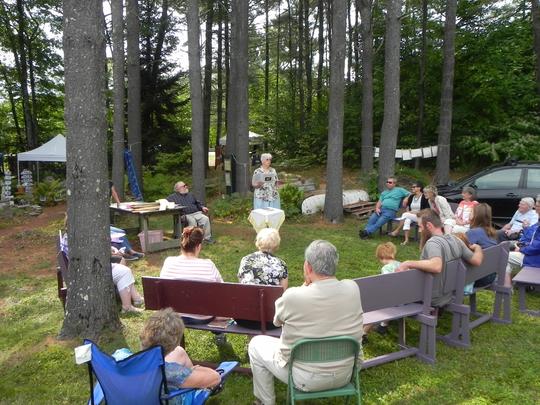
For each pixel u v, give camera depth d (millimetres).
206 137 22469
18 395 3566
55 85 25578
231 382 3725
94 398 2781
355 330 2912
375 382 3699
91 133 4336
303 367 2863
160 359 2465
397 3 10938
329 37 23953
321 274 2924
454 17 13086
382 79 19266
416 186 8891
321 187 15094
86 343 2566
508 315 4945
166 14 21062
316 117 21375
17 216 12703
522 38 16375
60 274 5117
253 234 9523
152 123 21297
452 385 3645
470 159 16969
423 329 4055
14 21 23609
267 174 8734
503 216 9141
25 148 25969
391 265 4699
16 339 4629
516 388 3588
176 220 8914
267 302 3520
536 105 16219
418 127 16969
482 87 15617
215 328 3744
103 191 4465
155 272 7012
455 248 4246
